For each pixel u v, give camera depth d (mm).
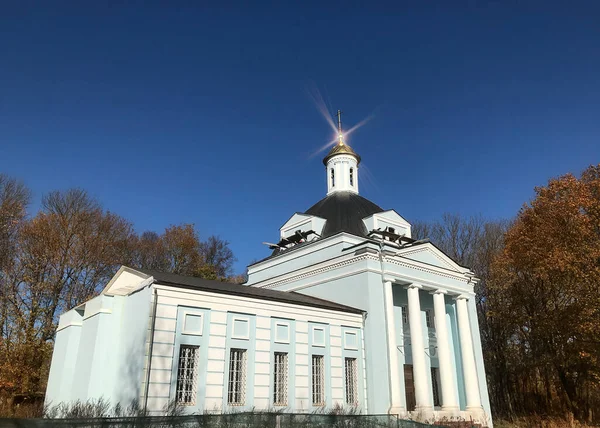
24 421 10250
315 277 30031
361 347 25531
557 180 33594
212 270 53062
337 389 23688
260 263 36031
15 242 37125
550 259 30969
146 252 51781
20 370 31516
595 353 30938
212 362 19438
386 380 25281
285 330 22547
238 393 20141
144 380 17359
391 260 27922
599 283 29406
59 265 37562
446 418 26047
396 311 29969
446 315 33438
